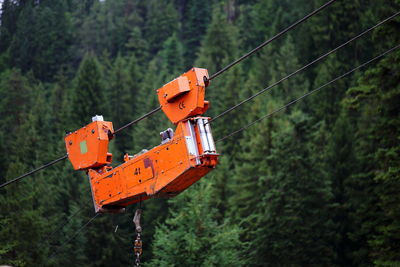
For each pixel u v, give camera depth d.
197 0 171.88
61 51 173.00
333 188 56.38
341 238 50.44
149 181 12.46
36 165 77.50
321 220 49.47
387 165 32.62
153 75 122.12
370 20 100.62
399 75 31.80
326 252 47.56
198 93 12.02
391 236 32.41
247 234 49.59
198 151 11.92
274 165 53.19
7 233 46.34
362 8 108.00
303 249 46.75
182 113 12.20
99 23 185.88
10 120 105.56
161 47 172.62
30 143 87.56
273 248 46.19
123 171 13.03
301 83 101.75
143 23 188.38
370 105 37.84
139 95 109.81
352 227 52.09
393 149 31.16
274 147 57.59
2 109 107.94
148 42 174.38
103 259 57.06
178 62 148.25
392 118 32.91
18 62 166.50
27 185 56.28
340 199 55.59
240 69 110.62
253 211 53.19
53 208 60.59
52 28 175.00
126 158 13.27
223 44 125.62
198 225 37.34
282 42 131.12
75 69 175.75
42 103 116.00
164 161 12.23
